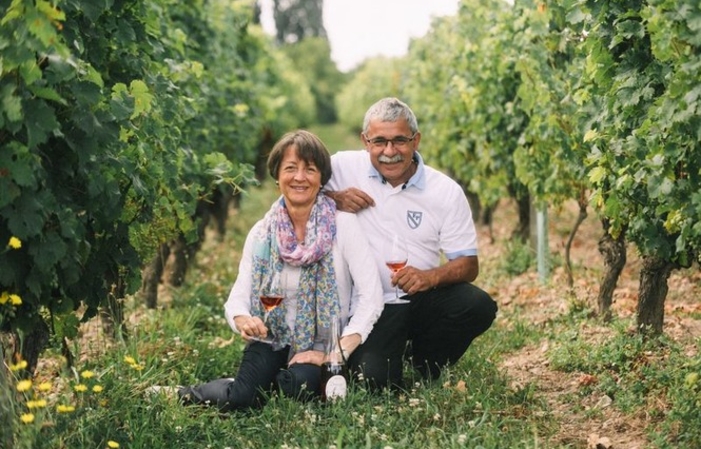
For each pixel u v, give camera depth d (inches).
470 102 388.2
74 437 151.5
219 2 465.4
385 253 194.7
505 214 602.9
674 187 162.6
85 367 190.5
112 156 160.4
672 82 153.6
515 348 244.7
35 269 144.0
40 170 140.8
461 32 428.8
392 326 192.2
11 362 152.1
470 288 196.2
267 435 163.2
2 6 140.7
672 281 313.7
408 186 193.6
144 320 256.8
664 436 161.3
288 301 187.2
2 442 135.4
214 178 253.1
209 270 413.1
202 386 184.4
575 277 332.8
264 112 604.1
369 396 179.0
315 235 184.4
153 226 211.0
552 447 161.3
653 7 160.9
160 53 233.1
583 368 212.2
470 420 170.7
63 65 138.4
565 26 267.7
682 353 206.4
